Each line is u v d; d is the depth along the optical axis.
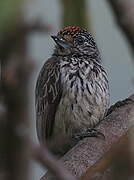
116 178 0.44
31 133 0.27
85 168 0.91
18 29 0.26
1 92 0.26
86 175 0.66
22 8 0.26
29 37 0.27
